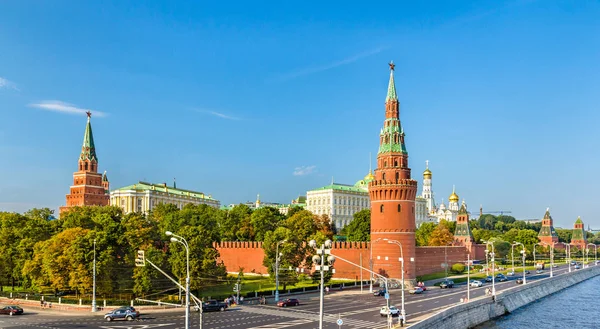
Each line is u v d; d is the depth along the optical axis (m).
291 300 107.19
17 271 131.25
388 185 148.25
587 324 113.94
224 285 135.25
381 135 153.88
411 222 149.25
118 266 116.00
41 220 153.12
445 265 181.38
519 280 161.50
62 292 121.62
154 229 160.88
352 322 85.69
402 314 81.19
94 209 182.25
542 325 112.56
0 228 148.62
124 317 89.88
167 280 118.62
